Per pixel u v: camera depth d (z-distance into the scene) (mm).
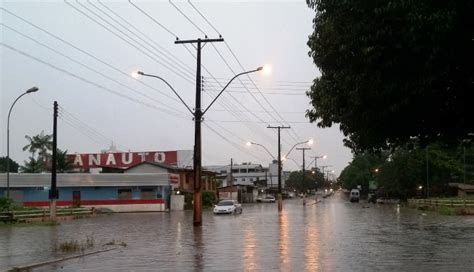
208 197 78125
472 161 87125
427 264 15500
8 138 41969
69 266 15938
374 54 6438
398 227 32125
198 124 32906
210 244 22312
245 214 53562
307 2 7645
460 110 7102
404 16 6086
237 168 171750
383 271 14078
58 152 82562
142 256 18328
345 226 33062
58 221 41375
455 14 5680
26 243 23219
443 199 58250
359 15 6668
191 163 92312
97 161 89062
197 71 32844
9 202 42531
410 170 83250
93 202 65250
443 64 6184
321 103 9852
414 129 7926
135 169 72250
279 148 64125
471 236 25438
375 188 125938
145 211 65000
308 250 19297
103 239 25297
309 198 144125
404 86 6570
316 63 8492
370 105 7477
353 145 10781
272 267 14969
